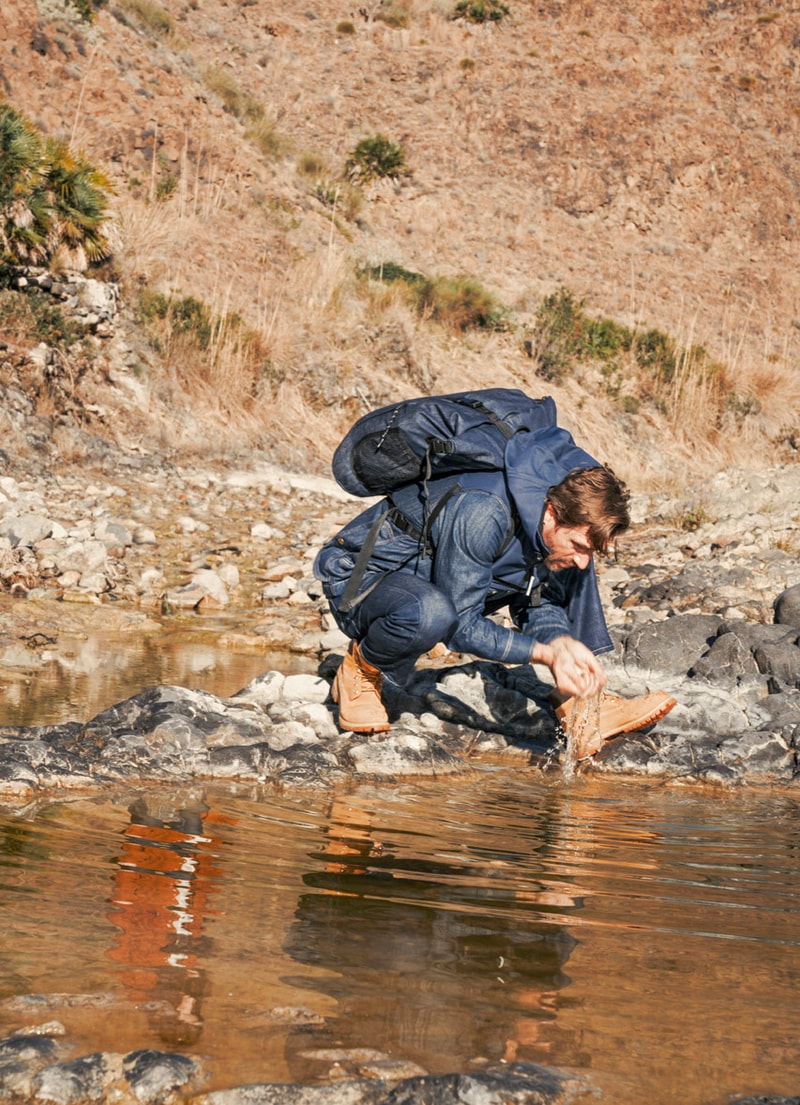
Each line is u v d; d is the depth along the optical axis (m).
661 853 2.87
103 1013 1.64
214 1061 1.52
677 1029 1.72
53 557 7.31
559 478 3.25
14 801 2.86
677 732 4.24
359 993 1.77
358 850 2.65
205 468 12.53
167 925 2.01
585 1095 1.49
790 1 39.84
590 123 32.59
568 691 3.32
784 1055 1.65
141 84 22.41
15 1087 1.44
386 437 3.41
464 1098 1.46
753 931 2.24
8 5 21.23
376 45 33.84
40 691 4.32
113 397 13.06
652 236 31.22
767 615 6.42
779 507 10.77
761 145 34.75
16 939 1.89
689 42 38.22
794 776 3.92
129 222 16.41
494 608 3.78
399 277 20.53
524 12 37.47
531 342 19.67
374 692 3.84
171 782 3.22
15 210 12.91
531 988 1.85
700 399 19.42
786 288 30.81
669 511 11.24
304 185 24.16
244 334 15.05
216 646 5.82
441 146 30.45
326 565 3.77
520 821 3.12
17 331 12.37
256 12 33.62
